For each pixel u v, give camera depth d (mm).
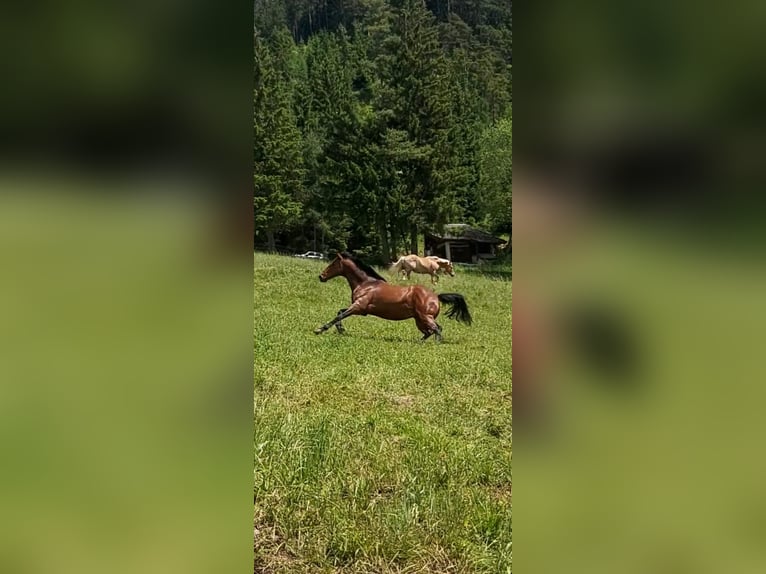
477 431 3971
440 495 3062
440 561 2699
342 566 2723
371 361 5480
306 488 3113
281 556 2758
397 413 4285
